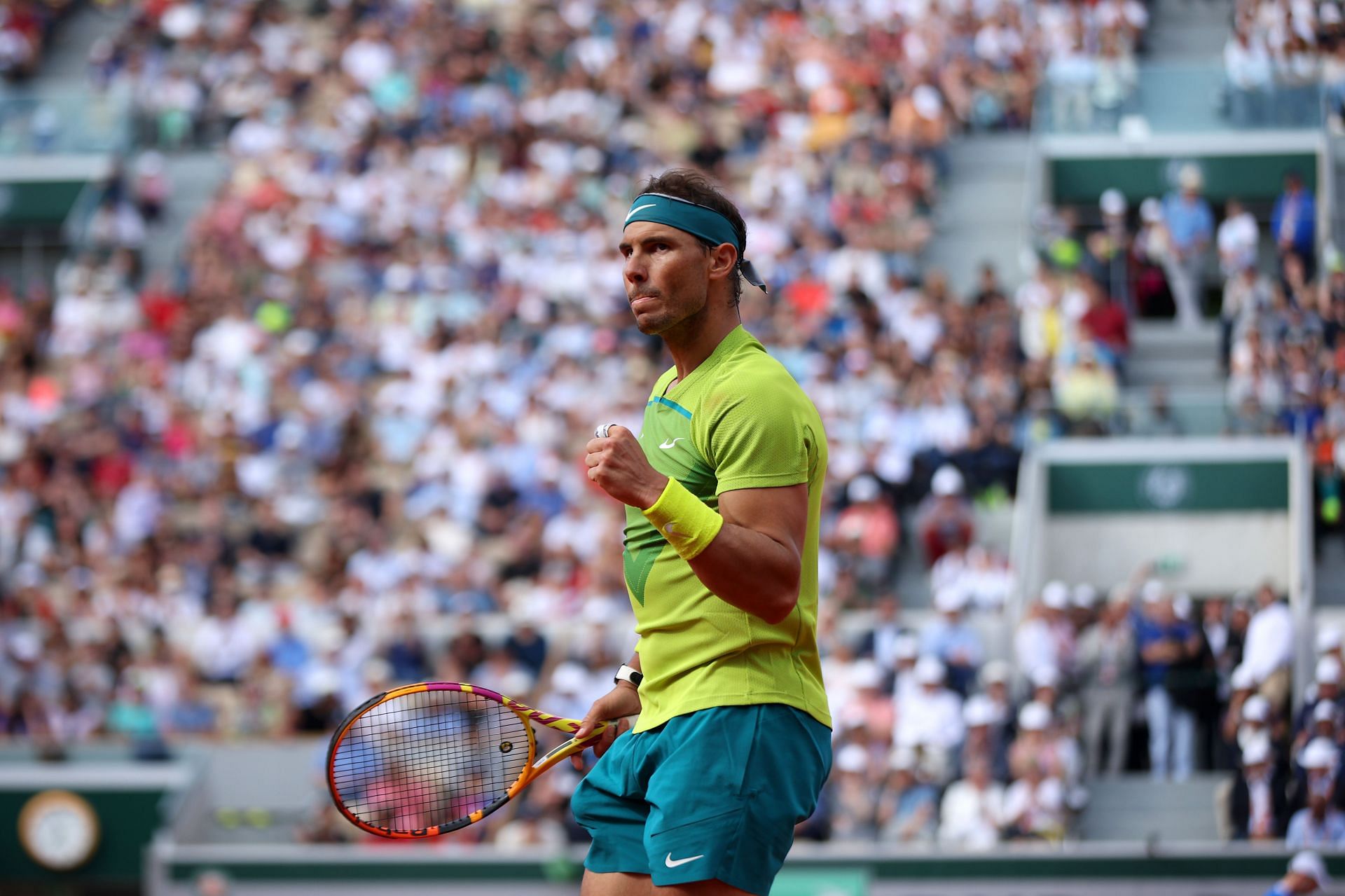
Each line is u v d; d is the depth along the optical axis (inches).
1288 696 2014.0
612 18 3782.0
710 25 3673.7
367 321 3127.5
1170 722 2047.2
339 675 2284.7
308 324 3122.5
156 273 3447.3
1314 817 1819.6
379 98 3676.2
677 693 512.1
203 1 3951.8
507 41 3715.6
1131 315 2910.9
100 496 2795.3
